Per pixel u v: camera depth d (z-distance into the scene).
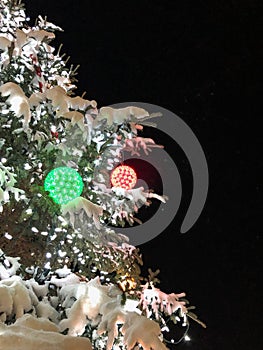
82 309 2.91
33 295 2.93
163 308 3.45
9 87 3.07
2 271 3.00
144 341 2.83
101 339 3.24
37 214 3.21
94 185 3.53
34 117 3.22
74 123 3.15
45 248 3.24
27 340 2.60
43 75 3.73
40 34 3.68
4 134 3.18
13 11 3.83
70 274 3.15
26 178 3.17
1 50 3.54
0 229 3.20
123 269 3.46
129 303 3.17
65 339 2.66
